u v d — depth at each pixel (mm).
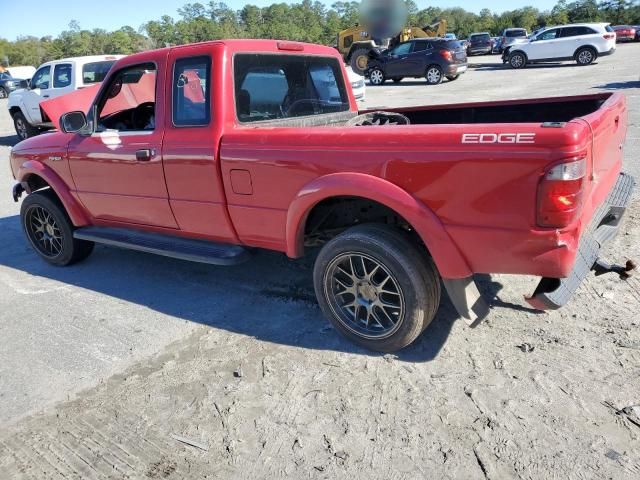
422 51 20125
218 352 3443
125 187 4215
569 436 2521
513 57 24469
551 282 2785
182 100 3701
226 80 3516
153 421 2848
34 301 4406
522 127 2504
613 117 3105
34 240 5281
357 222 3557
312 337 3547
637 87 13797
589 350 3141
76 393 3129
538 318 3531
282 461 2516
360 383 3029
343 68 4762
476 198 2658
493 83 18562
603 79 16531
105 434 2775
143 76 4492
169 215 4047
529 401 2768
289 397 2955
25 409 3020
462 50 20547
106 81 4207
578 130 2414
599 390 2805
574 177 2420
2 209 7465
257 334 3631
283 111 4051
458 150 2643
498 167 2549
